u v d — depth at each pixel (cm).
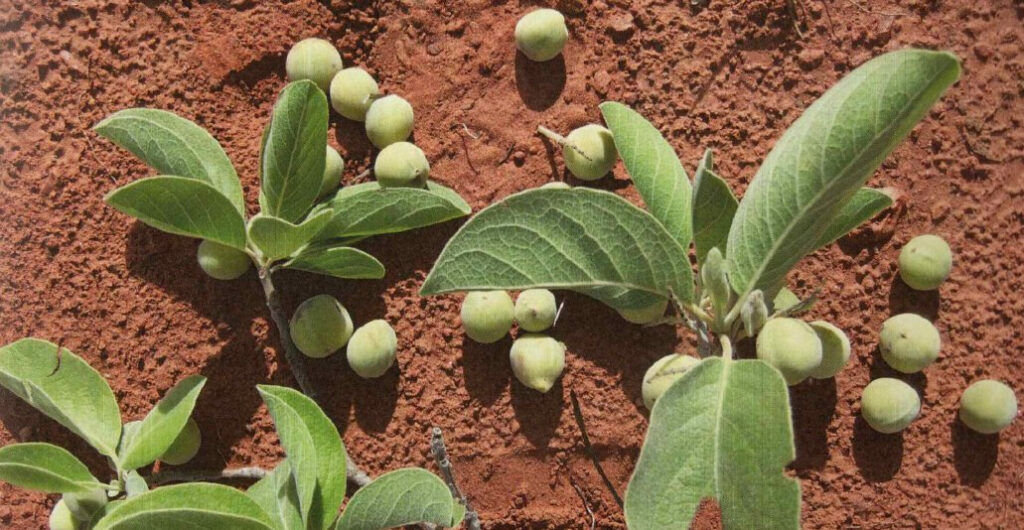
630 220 61
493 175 74
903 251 72
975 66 74
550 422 71
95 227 74
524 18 72
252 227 66
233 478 72
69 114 75
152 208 64
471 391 72
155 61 75
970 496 71
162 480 71
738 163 73
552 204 60
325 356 71
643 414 71
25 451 68
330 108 74
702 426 60
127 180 74
